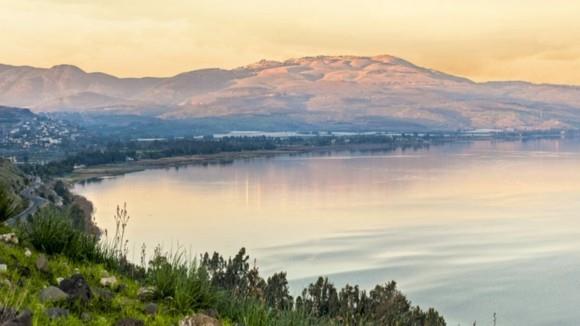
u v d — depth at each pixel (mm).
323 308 36750
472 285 95875
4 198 12359
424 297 89125
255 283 11969
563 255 118188
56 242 11055
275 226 154875
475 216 171375
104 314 8156
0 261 9109
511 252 121812
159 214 171750
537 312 82562
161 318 8602
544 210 182250
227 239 135250
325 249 124000
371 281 97188
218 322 8172
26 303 7477
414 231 146375
